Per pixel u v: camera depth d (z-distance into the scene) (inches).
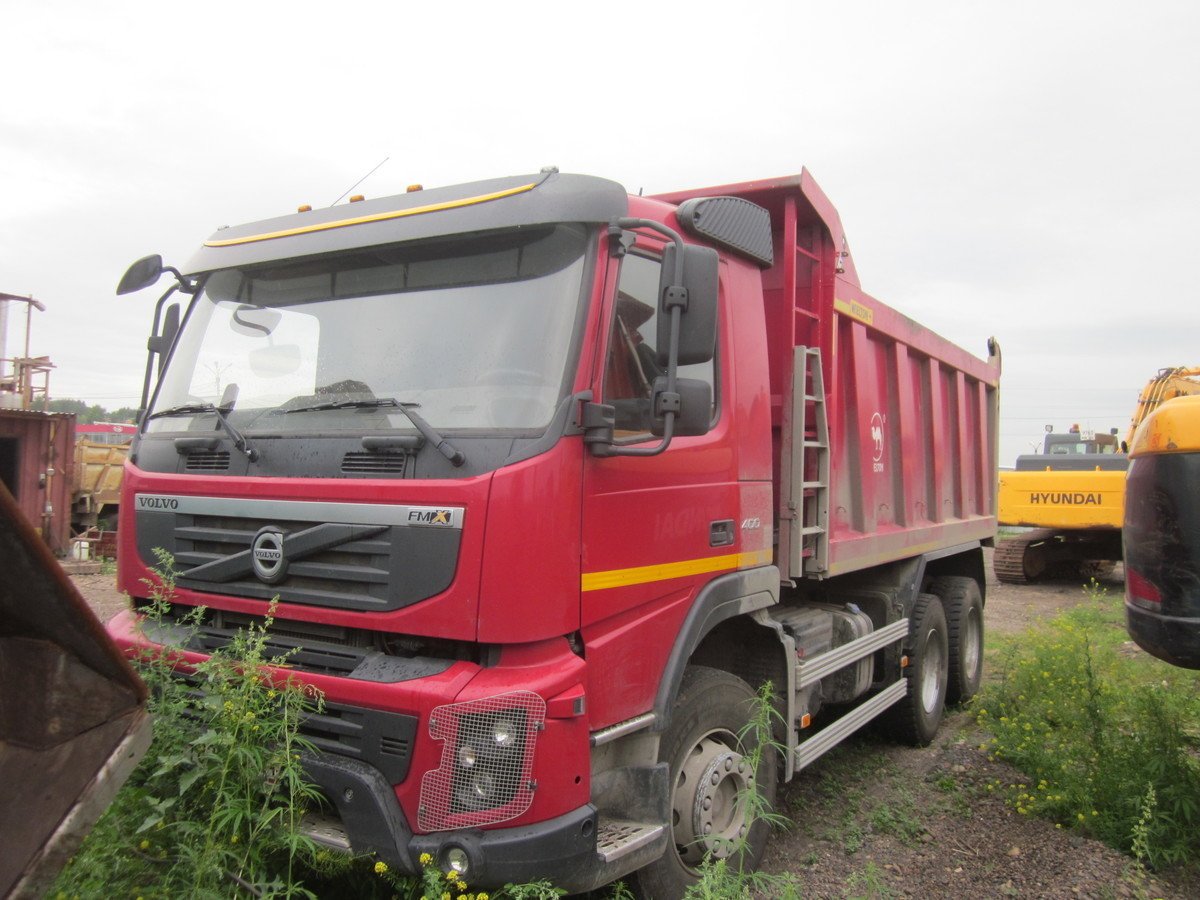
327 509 130.9
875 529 238.7
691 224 156.0
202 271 164.6
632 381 142.3
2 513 74.4
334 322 147.9
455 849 114.7
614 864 126.3
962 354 310.8
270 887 117.1
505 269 137.5
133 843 113.1
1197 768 194.1
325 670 130.2
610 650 132.4
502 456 123.7
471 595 119.8
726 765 155.0
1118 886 167.3
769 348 199.6
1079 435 847.7
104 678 87.0
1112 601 586.9
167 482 149.4
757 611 174.1
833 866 178.5
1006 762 236.8
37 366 672.4
